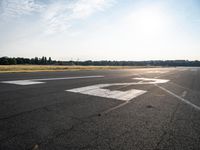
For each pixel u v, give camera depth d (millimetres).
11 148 2625
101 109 5000
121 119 4152
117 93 7781
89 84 10766
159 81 14047
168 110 5102
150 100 6477
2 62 108438
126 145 2830
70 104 5508
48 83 10867
